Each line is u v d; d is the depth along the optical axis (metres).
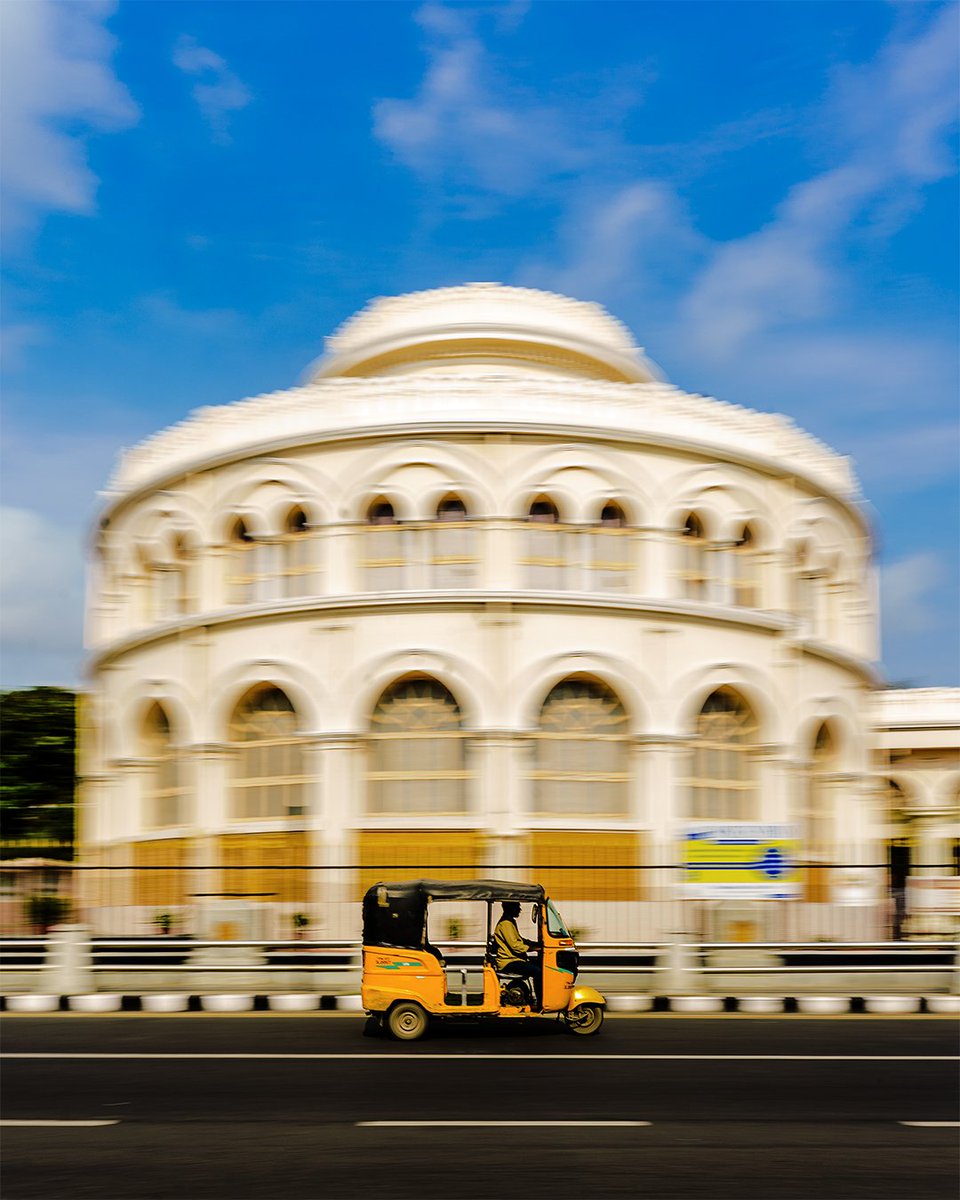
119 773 37.06
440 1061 17.27
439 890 19.75
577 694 33.78
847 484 40.12
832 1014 22.36
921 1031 20.34
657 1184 11.12
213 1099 14.64
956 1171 11.65
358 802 32.91
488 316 39.59
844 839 37.94
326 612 33.72
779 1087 15.49
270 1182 11.12
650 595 34.31
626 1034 19.83
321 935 30.41
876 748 41.69
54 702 57.12
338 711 33.28
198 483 36.53
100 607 40.44
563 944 19.84
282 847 33.22
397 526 34.34
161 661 36.34
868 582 43.03
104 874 35.38
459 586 33.81
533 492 34.12
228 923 27.02
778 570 36.56
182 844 34.59
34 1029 20.19
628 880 32.22
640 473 34.75
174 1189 10.91
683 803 33.38
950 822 55.06
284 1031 19.98
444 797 32.94
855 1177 11.42
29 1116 13.76
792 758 35.59
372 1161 11.82
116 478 39.56
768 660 35.66
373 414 34.38
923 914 29.89
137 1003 22.42
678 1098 14.77
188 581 37.06
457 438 34.12
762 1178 11.34
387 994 19.20
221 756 34.47
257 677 34.19
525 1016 19.39
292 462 34.94
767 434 37.31
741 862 25.73
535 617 33.41
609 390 35.22
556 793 33.09
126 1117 13.69
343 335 41.81
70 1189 10.94
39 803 56.00
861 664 39.22
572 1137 12.78
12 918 31.41
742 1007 22.56
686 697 33.97
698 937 27.09
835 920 30.11
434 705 33.47
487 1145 12.44
